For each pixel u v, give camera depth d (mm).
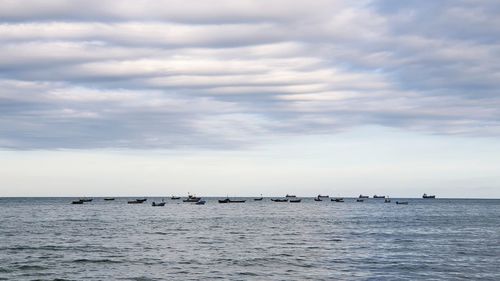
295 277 44906
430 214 167875
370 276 45219
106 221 125812
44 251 62000
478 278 44281
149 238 79875
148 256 57906
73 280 43688
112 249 64375
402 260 54281
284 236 83312
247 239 78188
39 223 116438
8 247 65938
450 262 52844
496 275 45625
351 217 146500
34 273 46781
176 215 160000
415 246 67375
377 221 125938
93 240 76125
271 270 48469
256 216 153625
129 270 48656
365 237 80812
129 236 83375
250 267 50188
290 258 56125
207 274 46531
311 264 51875
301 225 111188
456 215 160625
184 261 54125
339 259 55250
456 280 43500
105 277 45062
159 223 118125
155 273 47062
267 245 69312
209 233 89750
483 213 178375
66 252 61188
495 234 86250
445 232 90750
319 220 131000
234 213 175500
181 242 73625
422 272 47062
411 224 113688
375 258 55906
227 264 52062
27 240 75438
